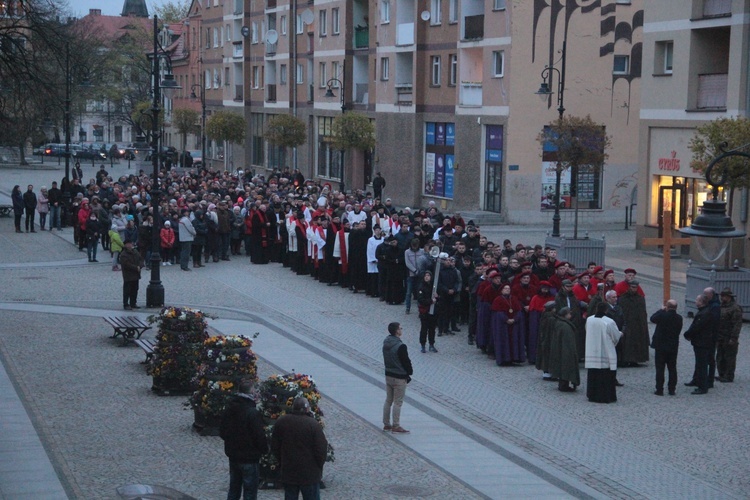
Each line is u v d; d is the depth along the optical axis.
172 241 34.34
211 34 94.00
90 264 35.62
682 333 24.23
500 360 21.14
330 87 56.28
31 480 13.02
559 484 13.66
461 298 25.16
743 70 34.34
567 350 18.89
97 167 96.19
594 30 48.22
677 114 37.31
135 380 18.94
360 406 17.69
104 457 14.13
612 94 48.84
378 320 26.11
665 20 37.81
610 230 46.69
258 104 82.06
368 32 62.00
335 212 33.16
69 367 19.94
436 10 54.25
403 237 28.61
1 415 16.27
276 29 77.06
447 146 53.72
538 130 47.84
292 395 13.31
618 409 17.83
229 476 13.17
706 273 25.52
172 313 17.67
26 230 45.72
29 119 51.16
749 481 14.02
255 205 36.19
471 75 51.41
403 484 13.38
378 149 60.28
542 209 48.25
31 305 27.16
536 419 17.12
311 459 11.38
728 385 19.66
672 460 14.93
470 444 15.51
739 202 33.09
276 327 24.89
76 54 51.06
